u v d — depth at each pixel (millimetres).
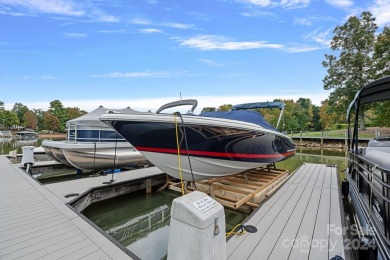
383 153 2834
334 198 3936
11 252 2117
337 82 21312
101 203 4812
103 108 7375
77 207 3820
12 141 29375
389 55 16094
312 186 4844
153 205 4840
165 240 3414
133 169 7070
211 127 3572
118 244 2275
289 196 4055
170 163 4031
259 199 4273
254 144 4434
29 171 6312
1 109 57781
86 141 6715
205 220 1256
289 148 6922
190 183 4832
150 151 3979
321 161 11406
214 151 3928
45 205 3416
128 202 4949
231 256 2111
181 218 1334
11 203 3506
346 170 5051
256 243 2352
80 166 6469
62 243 2291
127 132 3816
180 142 3709
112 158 6793
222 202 3973
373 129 20219
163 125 3521
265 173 6125
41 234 2482
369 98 3760
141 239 3469
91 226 2699
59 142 6500
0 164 7371
